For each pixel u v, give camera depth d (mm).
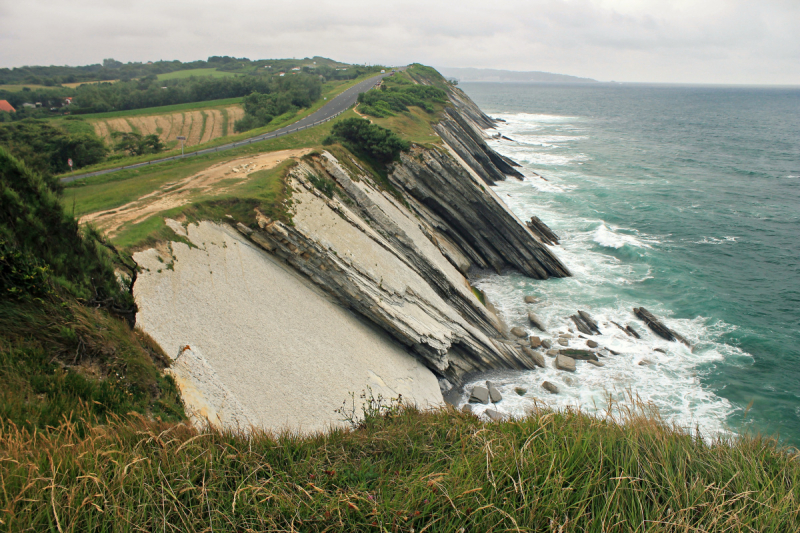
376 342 28859
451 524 6430
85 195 32562
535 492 6855
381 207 40625
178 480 6938
